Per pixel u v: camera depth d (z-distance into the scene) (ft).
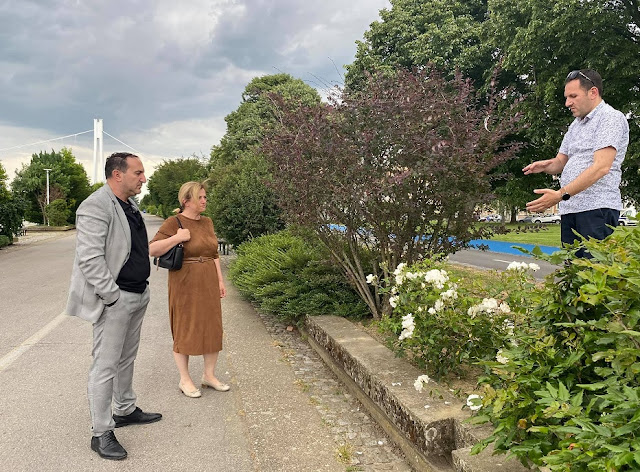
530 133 58.08
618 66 51.60
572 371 6.91
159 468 10.14
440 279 11.69
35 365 17.04
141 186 11.41
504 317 10.91
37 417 12.66
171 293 14.14
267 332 21.79
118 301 10.84
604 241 7.04
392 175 15.29
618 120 10.39
